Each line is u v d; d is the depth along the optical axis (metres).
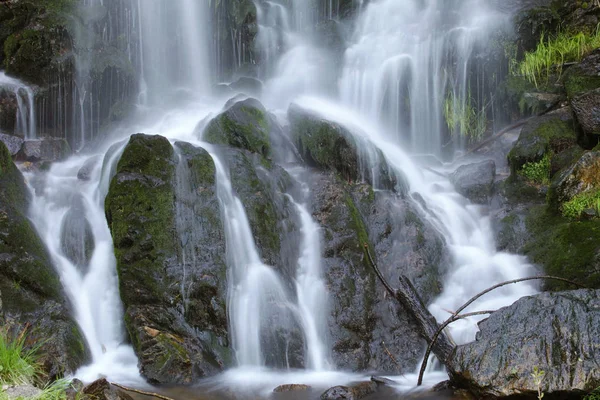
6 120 11.82
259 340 7.70
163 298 7.59
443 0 13.45
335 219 8.80
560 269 8.16
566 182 9.02
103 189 9.00
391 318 8.05
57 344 7.08
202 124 10.34
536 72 11.70
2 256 7.55
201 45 14.52
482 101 12.32
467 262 8.91
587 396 5.98
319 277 8.32
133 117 11.98
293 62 13.78
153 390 6.80
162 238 7.81
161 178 8.06
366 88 12.79
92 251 8.56
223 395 6.72
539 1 12.88
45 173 10.23
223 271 7.84
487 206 9.96
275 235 8.48
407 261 8.72
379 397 6.73
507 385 6.19
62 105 12.45
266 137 9.85
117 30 13.69
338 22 14.54
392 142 12.57
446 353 7.21
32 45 12.18
